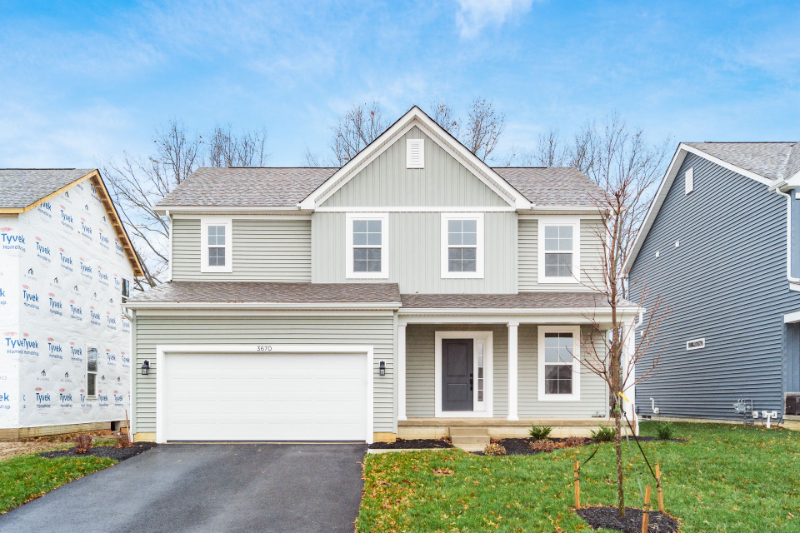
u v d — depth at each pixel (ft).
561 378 52.13
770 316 52.70
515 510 28.71
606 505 29.07
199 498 31.60
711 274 63.16
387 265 52.54
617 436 27.76
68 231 58.85
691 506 28.58
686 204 69.15
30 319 51.24
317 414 45.42
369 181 53.21
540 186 58.85
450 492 31.30
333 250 52.60
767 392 53.16
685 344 68.39
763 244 53.88
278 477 35.24
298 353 45.93
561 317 48.14
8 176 59.62
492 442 44.75
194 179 61.05
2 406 48.91
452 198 53.16
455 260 52.80
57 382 55.62
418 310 47.29
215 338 45.57
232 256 53.98
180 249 53.98
